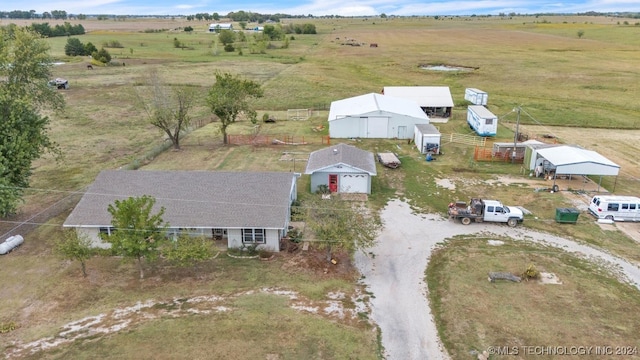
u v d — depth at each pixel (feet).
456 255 100.01
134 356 68.44
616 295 85.66
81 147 177.88
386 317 79.66
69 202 125.59
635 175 148.15
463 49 502.38
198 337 72.64
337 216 97.19
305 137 191.42
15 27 129.80
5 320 77.97
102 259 97.96
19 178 109.91
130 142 186.09
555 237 108.88
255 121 182.70
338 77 337.72
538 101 257.96
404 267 95.96
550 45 526.16
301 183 142.00
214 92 172.86
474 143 181.78
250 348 70.18
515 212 114.11
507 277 89.92
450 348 71.87
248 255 99.14
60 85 289.12
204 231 103.14
